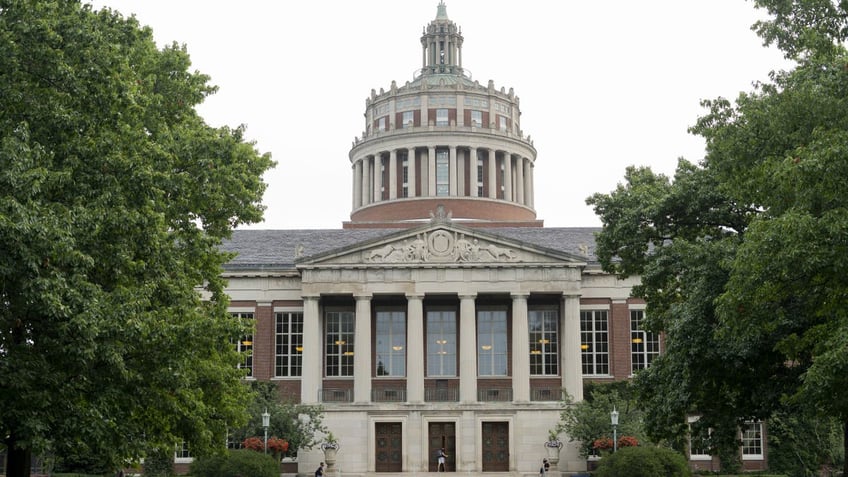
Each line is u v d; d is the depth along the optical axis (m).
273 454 65.50
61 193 28.45
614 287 77.19
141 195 29.62
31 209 25.34
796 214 26.55
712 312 35.75
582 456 68.19
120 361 27.20
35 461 65.12
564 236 84.94
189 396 32.84
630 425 65.25
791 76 32.38
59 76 28.50
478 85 113.12
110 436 28.09
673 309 38.44
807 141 29.81
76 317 25.78
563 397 72.56
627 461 56.09
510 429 72.06
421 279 74.69
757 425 72.69
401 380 77.12
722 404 39.66
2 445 32.22
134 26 36.72
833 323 28.67
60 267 26.97
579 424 67.50
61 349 26.23
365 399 73.31
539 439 71.81
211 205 38.44
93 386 28.34
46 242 25.14
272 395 71.25
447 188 108.44
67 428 27.02
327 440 70.56
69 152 28.70
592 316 77.19
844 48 31.02
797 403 33.12
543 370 77.06
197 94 40.53
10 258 24.98
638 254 43.12
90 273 29.48
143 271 30.36
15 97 27.69
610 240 42.81
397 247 75.06
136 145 31.52
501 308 78.06
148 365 30.42
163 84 39.66
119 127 31.28
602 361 76.62
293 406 69.31
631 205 43.00
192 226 37.06
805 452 69.75
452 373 77.38
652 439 42.12
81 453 28.67
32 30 28.14
